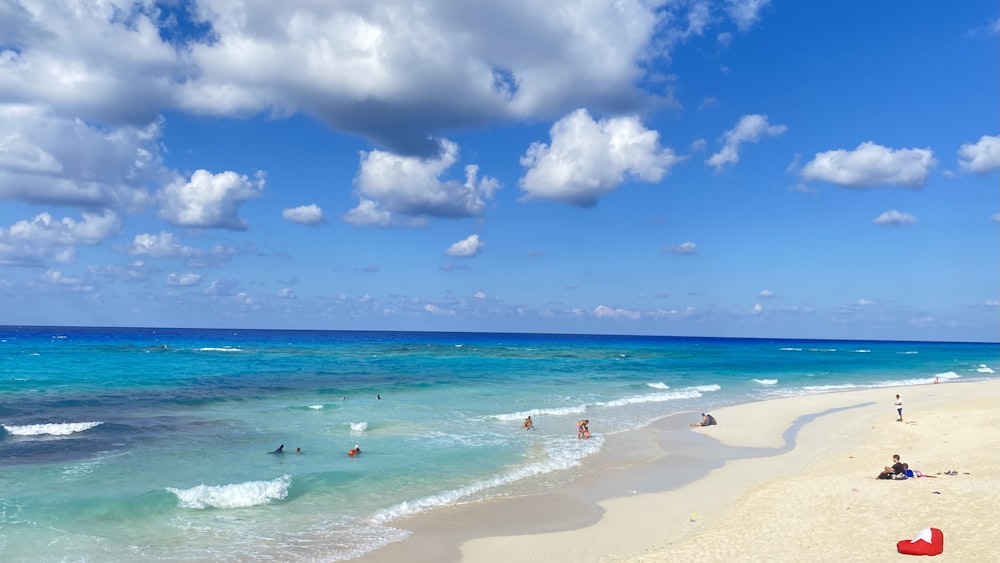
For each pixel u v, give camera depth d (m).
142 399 35.44
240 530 15.27
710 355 107.94
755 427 30.98
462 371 60.50
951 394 45.34
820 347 192.75
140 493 17.62
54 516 15.53
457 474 20.86
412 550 14.13
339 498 18.02
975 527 13.22
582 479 20.61
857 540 13.20
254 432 26.92
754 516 15.79
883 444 25.73
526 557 13.73
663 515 16.75
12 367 52.22
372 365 66.75
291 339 164.12
